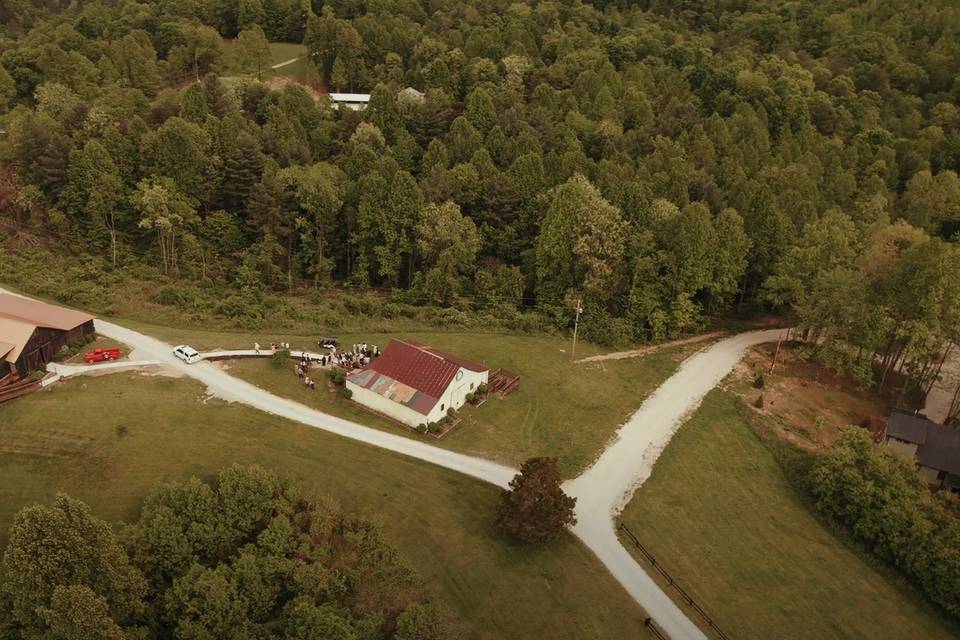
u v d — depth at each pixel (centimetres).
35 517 4247
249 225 10356
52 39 15188
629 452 7112
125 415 6612
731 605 5375
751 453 7312
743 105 13288
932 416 8325
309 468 6281
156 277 9800
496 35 16125
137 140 10719
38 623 4197
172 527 4888
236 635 4412
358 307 9488
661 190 10519
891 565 5894
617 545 5859
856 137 13688
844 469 6347
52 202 10556
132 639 4200
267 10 17425
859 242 9750
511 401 7738
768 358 9350
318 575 4784
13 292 8881
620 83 14162
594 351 9125
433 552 5594
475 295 10025
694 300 10438
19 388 6750
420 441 6888
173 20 16688
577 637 4997
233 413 6888
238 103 12675
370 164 10825
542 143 11962
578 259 9506
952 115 14538
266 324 8838
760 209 10100
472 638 4922
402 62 15738
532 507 5569
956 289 7700
